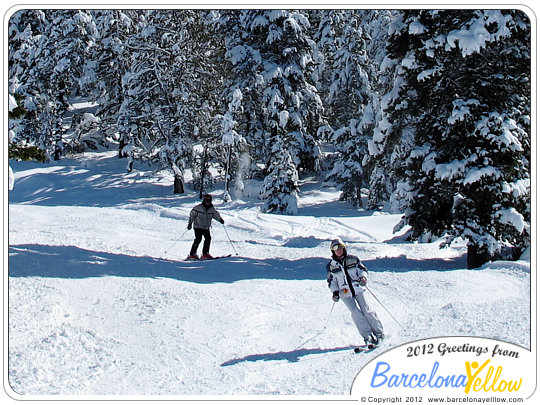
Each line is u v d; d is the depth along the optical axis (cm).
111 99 4425
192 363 670
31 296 798
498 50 1293
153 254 1411
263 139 3644
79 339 705
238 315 841
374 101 2944
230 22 3466
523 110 1335
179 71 3788
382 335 732
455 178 1317
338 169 3706
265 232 2167
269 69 3409
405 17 1442
